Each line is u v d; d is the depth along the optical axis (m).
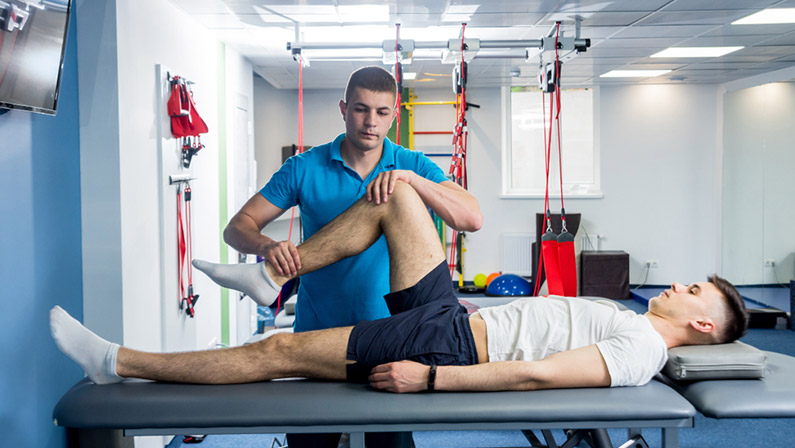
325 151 2.13
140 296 2.96
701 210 8.00
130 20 2.87
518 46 3.43
